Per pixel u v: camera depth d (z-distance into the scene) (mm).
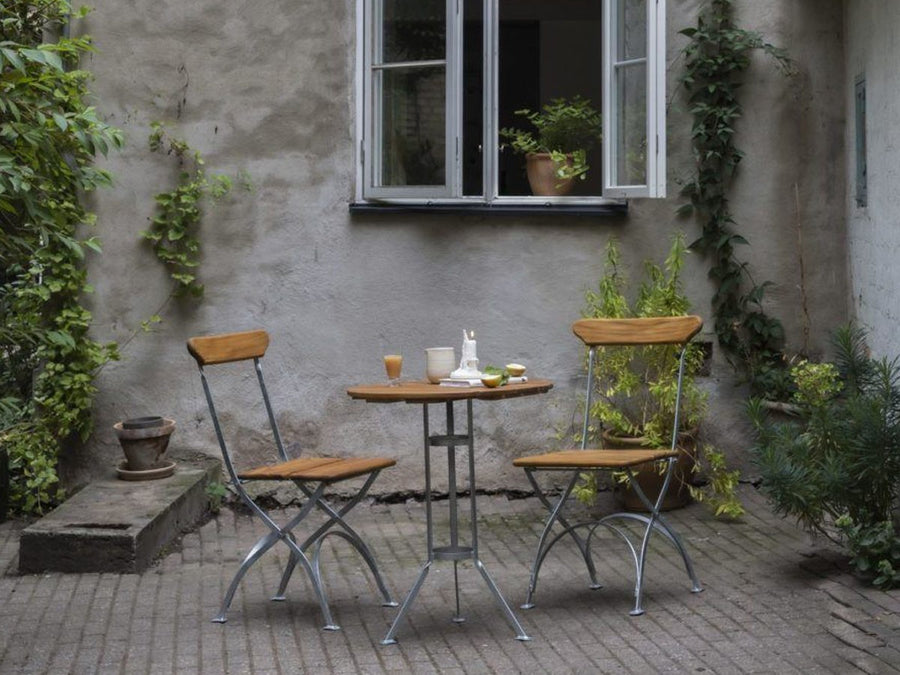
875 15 7676
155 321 8266
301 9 8250
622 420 7914
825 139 8242
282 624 6531
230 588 6582
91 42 8227
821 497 6773
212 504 8117
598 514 8023
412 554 7422
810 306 8258
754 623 6406
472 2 9047
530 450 8297
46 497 8133
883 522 6770
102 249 8273
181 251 8289
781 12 8203
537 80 10922
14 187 6281
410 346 8281
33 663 6168
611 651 6188
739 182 8234
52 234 6855
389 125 8195
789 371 8172
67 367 8219
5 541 7695
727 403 8266
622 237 8242
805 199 8242
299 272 8289
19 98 6355
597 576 7035
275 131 8281
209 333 8305
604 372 7969
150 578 7105
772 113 8227
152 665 6141
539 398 8273
